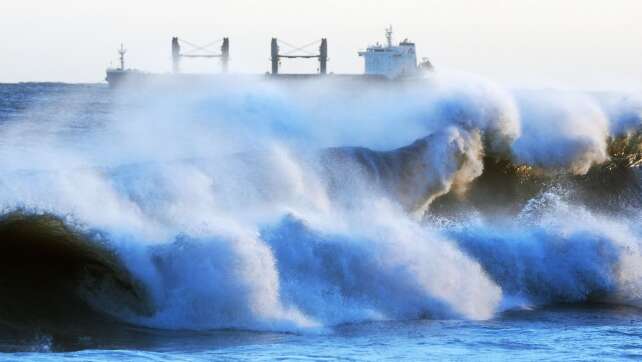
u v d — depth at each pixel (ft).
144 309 236.84
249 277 243.40
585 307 274.98
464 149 352.08
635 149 376.68
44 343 211.41
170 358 191.93
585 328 239.91
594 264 293.64
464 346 214.07
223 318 238.27
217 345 215.51
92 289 238.68
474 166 354.13
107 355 190.90
